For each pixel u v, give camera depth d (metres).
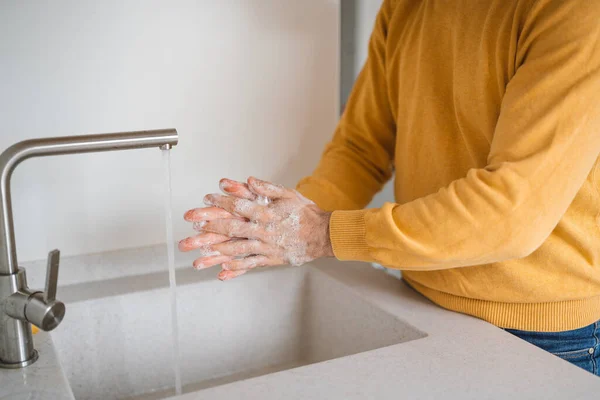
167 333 1.04
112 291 1.01
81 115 1.02
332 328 1.07
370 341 0.96
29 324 0.76
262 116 1.18
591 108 0.67
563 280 0.83
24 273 0.74
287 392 0.68
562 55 0.67
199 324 1.07
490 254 0.74
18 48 0.96
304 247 0.84
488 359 0.76
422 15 0.92
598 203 0.80
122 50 1.03
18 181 1.00
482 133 0.84
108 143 0.72
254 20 1.13
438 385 0.70
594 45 0.66
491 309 0.88
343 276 1.08
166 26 1.05
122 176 1.08
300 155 1.24
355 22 1.31
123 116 1.06
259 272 1.10
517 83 0.72
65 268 1.04
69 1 0.97
